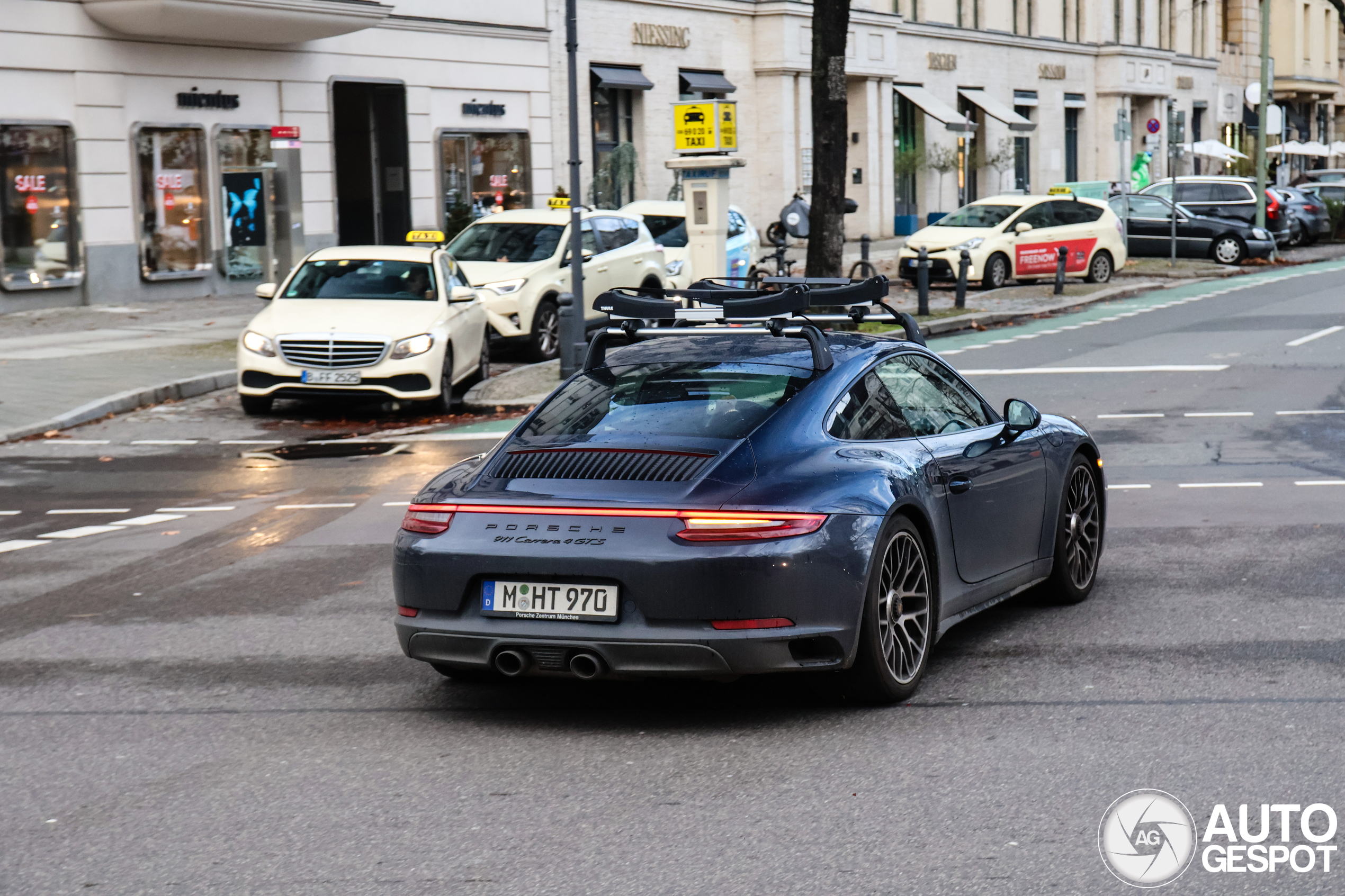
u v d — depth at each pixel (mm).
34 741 6488
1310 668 7055
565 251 23219
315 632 8383
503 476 6621
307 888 4789
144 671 7641
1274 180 79312
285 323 18047
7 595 9562
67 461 15398
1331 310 27719
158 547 11023
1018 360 21531
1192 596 8633
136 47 30062
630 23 44094
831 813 5352
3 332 25516
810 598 6160
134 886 4844
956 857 4906
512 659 6344
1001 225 34219
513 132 40156
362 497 12875
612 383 7086
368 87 36156
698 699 6934
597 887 4734
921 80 56906
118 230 29938
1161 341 23500
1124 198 44188
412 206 37156
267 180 32938
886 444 6949
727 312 7836
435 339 17875
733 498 6203
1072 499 8570
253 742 6414
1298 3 88688
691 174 24578
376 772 5965
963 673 7211
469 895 4699
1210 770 5699
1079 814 5270
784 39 48656
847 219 53406
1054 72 65562
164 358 22125
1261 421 15453
